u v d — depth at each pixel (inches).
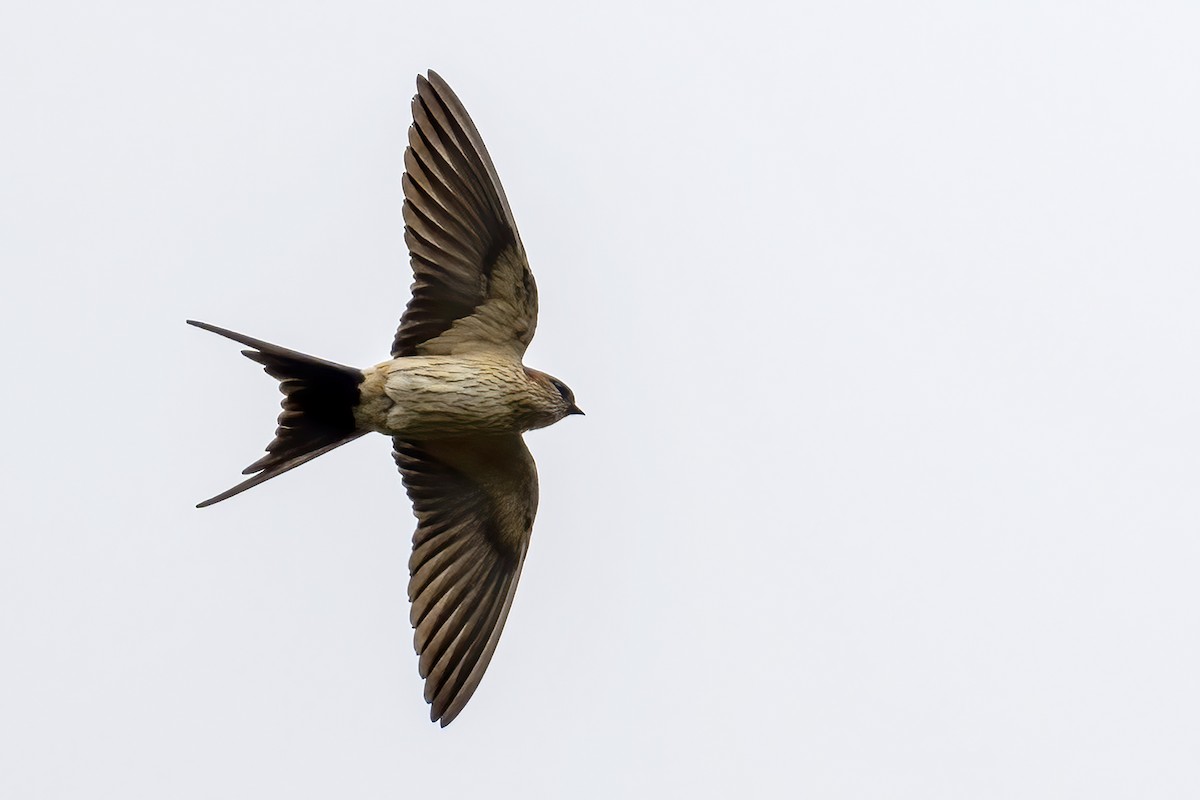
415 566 601.0
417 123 559.8
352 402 555.8
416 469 605.0
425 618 599.8
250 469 534.6
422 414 561.9
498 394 569.0
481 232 560.7
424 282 561.3
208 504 523.5
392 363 558.6
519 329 575.5
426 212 560.1
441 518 608.7
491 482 611.8
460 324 569.6
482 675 603.8
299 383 548.1
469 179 559.5
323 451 549.0
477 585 612.7
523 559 614.9
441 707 594.9
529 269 561.9
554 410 598.2
